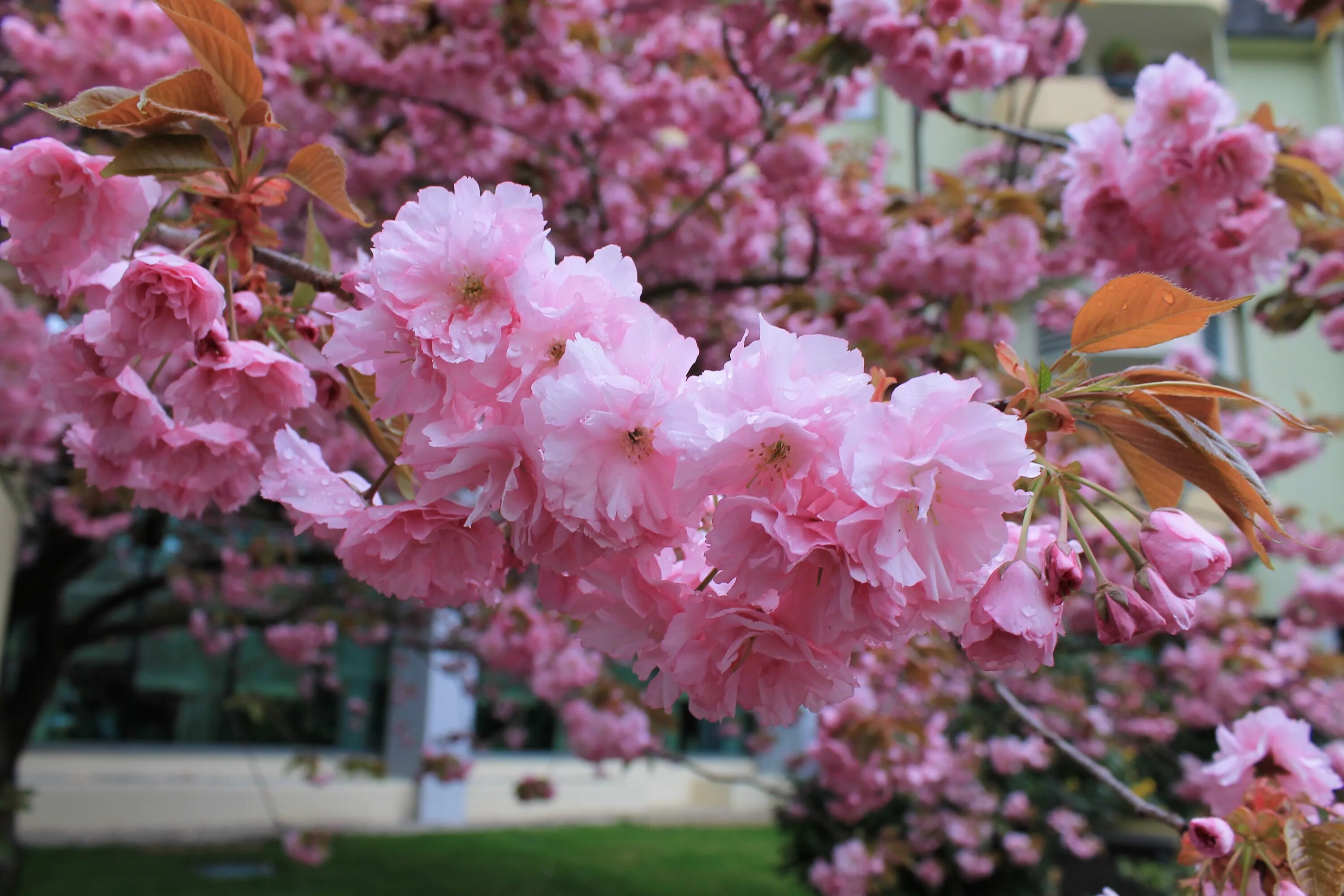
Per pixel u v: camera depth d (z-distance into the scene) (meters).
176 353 1.32
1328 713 5.49
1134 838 7.07
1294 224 2.65
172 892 6.70
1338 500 10.12
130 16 3.51
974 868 5.55
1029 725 1.76
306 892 6.95
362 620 5.81
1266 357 10.40
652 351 0.80
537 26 3.73
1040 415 0.93
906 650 3.17
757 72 3.61
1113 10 9.81
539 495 0.81
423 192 0.90
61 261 1.17
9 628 6.50
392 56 3.99
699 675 0.84
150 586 6.29
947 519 0.77
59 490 5.52
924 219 3.27
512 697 10.61
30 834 8.88
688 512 0.76
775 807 6.70
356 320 0.88
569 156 4.62
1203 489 0.96
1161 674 6.68
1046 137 2.71
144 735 10.06
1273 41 11.41
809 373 0.76
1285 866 1.26
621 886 7.86
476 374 0.83
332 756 10.59
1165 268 2.19
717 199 5.10
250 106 1.11
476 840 9.79
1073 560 0.87
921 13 2.72
